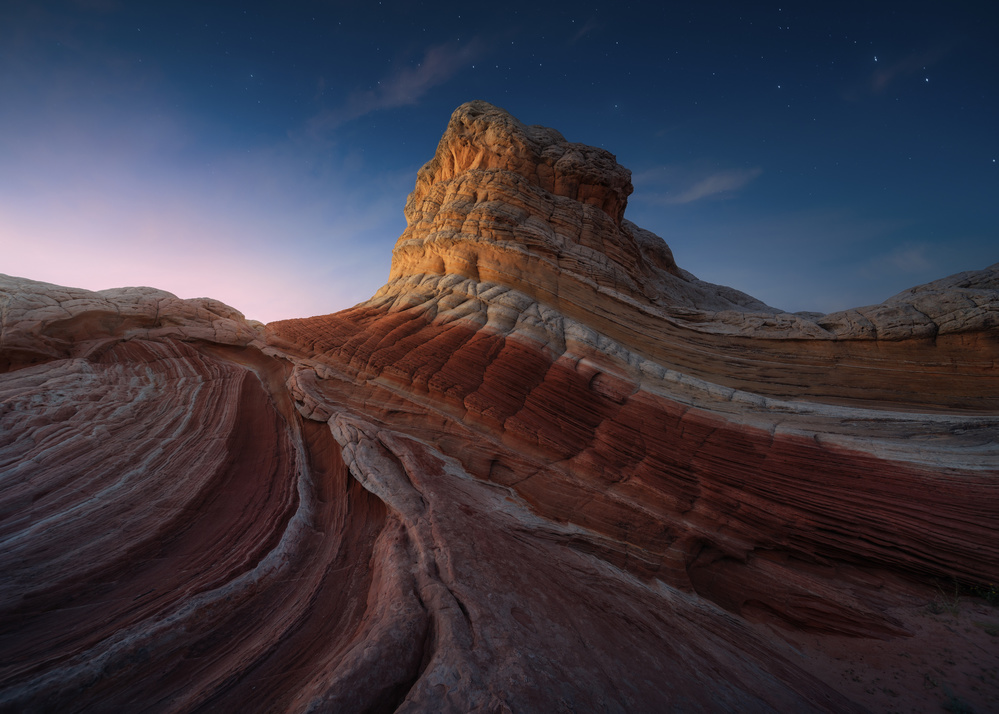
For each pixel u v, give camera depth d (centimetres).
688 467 1320
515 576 819
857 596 1048
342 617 715
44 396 1245
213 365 1688
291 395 1561
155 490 1017
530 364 1650
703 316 2394
